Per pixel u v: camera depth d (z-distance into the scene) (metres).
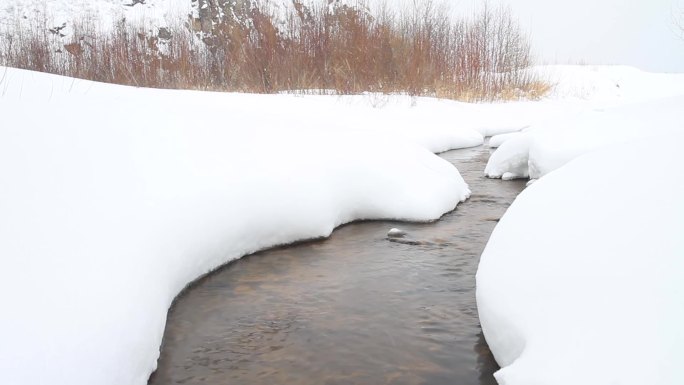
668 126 5.13
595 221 2.35
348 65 11.11
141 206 3.00
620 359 1.56
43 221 2.39
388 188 4.97
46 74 5.67
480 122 11.33
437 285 3.48
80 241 2.41
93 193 2.83
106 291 2.23
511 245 2.72
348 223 4.81
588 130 5.80
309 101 9.25
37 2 13.92
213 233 3.55
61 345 1.85
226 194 3.72
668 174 2.40
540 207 2.89
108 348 2.03
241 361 2.60
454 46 15.18
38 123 3.24
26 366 1.70
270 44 11.12
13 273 2.02
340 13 12.00
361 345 2.74
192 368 2.54
